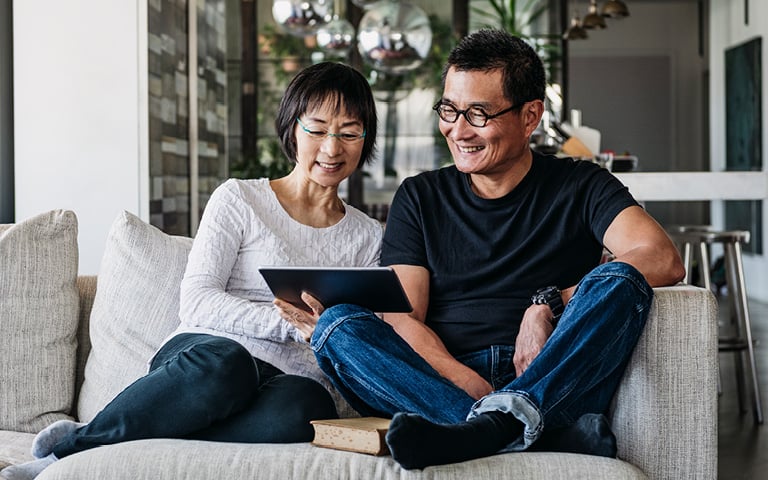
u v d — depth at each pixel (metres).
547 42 8.85
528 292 2.44
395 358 2.09
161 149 4.51
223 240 2.46
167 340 2.39
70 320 2.69
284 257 2.50
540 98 2.48
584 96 12.11
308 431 2.14
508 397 1.94
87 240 4.18
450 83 2.44
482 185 2.51
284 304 2.22
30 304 2.62
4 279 2.60
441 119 2.46
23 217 4.18
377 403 2.14
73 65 4.16
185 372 2.12
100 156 4.18
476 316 2.44
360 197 8.88
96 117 4.17
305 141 2.52
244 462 1.88
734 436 4.20
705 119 11.94
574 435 1.98
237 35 8.88
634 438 2.10
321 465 1.87
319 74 2.52
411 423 1.79
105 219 4.18
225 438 2.14
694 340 2.09
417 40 6.50
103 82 4.16
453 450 1.84
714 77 11.11
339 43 7.23
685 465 2.08
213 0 5.68
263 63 8.92
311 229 2.56
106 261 2.69
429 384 2.07
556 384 1.97
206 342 2.20
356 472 1.85
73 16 4.16
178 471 1.87
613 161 4.76
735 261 4.61
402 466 1.81
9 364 2.57
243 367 2.15
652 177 4.39
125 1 4.16
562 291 2.32
